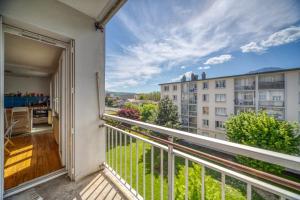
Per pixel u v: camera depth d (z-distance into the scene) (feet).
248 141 28.27
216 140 3.05
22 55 12.41
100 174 7.35
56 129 12.35
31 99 21.26
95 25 7.62
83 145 7.16
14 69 16.80
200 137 3.31
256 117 28.81
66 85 7.75
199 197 5.89
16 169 7.79
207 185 6.25
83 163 7.14
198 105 55.11
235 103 44.32
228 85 46.14
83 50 7.17
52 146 11.39
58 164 8.42
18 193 6.01
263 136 26.61
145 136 4.93
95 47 7.64
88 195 5.89
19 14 5.27
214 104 50.16
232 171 2.76
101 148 7.86
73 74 6.93
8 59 13.62
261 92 39.06
